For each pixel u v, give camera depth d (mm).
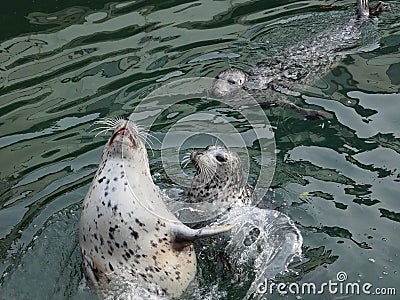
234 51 7832
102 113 7258
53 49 7871
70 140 7062
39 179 6797
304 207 6535
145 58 7746
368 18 8102
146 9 8289
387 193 6578
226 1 8359
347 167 6770
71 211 6570
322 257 6258
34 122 7215
